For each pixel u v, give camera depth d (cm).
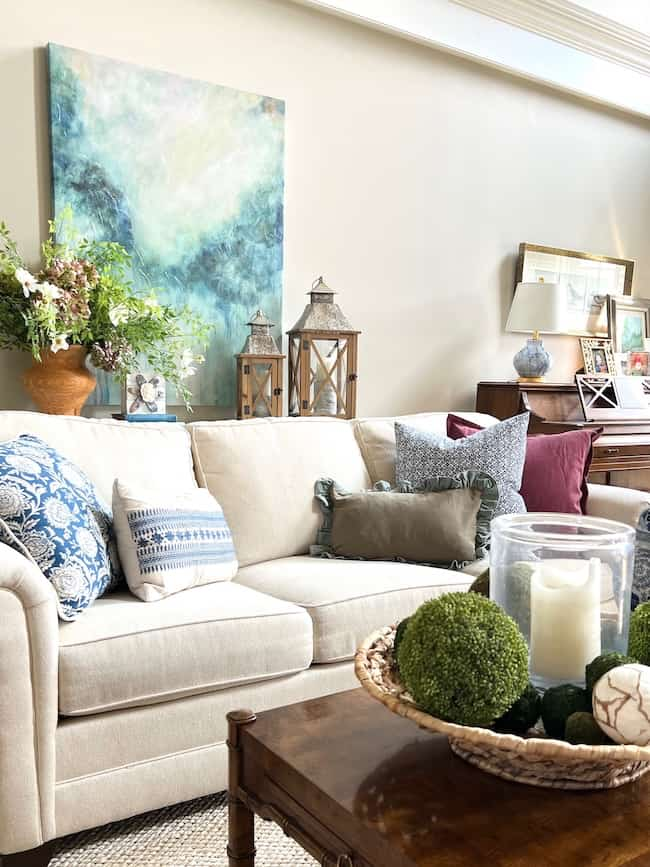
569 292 468
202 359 315
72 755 159
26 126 289
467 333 429
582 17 428
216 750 179
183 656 172
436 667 104
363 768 112
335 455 273
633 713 99
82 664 159
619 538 120
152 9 312
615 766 104
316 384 340
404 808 101
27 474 179
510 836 95
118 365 286
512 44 417
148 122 312
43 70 290
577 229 475
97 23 299
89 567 178
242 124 336
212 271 334
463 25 397
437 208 409
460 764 113
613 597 119
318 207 367
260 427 265
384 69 382
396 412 405
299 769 111
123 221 310
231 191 336
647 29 454
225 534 222
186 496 218
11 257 277
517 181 441
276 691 190
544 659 118
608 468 395
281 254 353
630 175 500
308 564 235
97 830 177
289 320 363
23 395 294
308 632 195
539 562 119
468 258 425
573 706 110
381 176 386
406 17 376
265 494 251
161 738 171
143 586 191
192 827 180
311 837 109
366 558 245
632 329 483
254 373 329
